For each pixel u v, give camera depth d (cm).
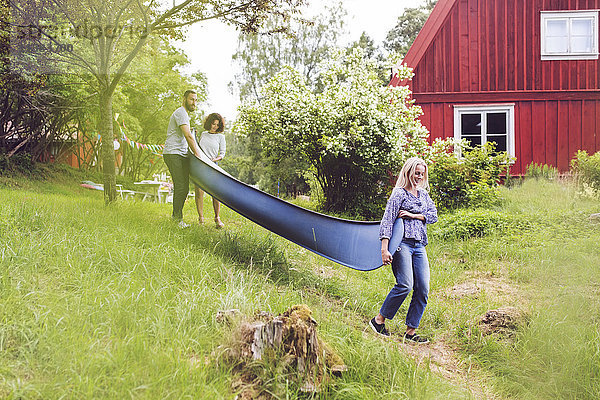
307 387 294
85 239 501
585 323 434
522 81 1505
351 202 1297
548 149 1491
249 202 632
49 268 411
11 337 293
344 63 1448
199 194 802
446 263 729
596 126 1487
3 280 359
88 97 1709
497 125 1515
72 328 307
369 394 303
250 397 278
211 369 289
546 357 388
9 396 233
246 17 897
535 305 498
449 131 1521
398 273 437
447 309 528
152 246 522
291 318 314
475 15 1518
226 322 327
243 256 603
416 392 315
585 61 1492
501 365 395
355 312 493
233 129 1384
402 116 1306
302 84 1411
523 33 1506
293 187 2780
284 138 1286
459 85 1519
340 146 1182
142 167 2870
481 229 880
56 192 1405
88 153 2203
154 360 281
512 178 1469
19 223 520
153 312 349
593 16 1493
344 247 536
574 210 921
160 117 2606
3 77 1294
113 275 421
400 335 461
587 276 580
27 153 1723
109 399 243
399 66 1471
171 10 856
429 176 1148
